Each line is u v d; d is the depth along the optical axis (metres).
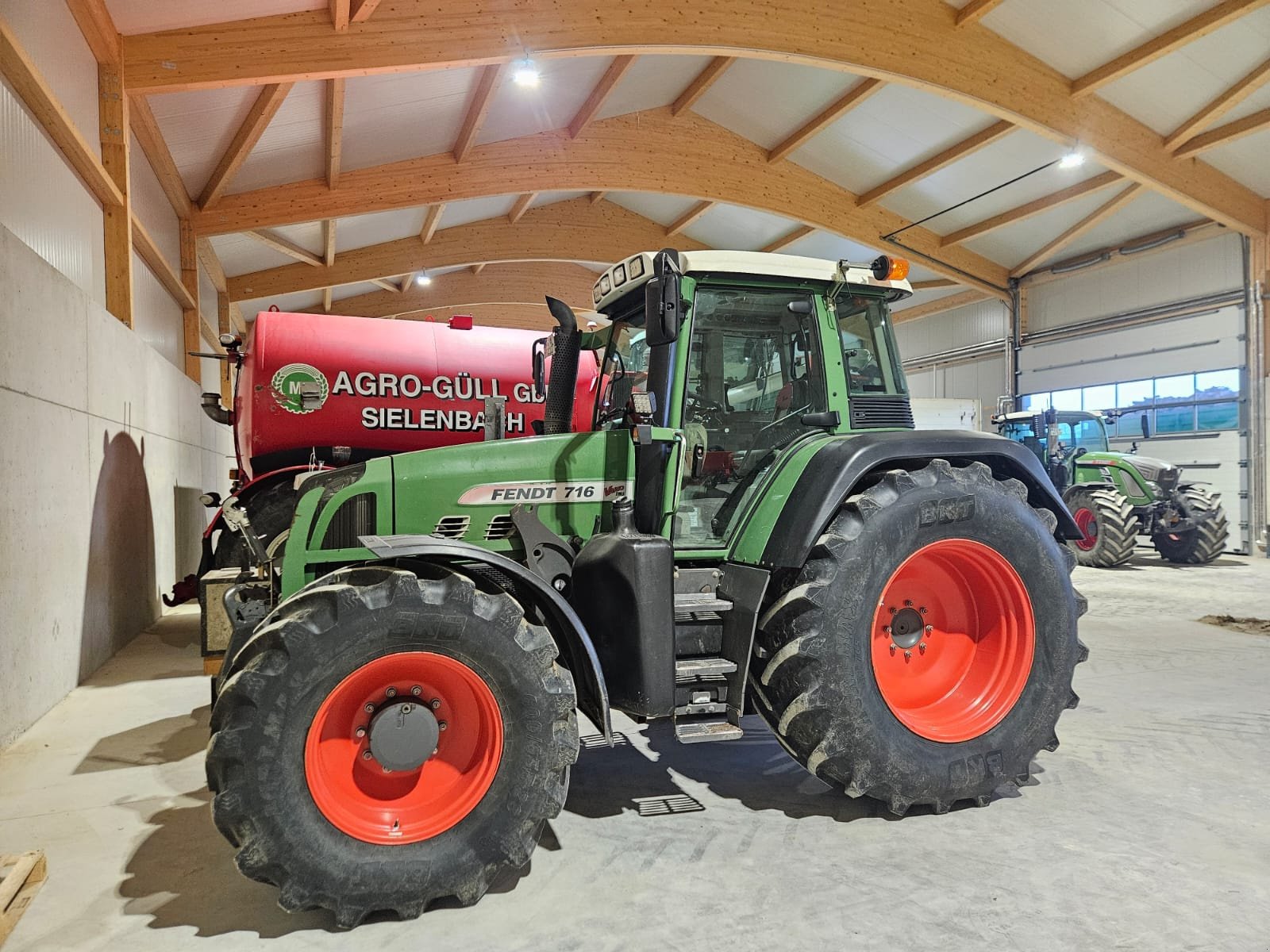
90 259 6.09
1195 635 5.95
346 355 5.72
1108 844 2.56
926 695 3.05
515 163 10.94
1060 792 3.01
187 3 6.19
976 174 11.88
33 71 4.63
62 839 2.73
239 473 6.30
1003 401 12.41
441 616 2.23
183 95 7.20
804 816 2.82
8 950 2.05
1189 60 8.93
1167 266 13.00
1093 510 10.30
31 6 4.94
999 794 3.00
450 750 2.36
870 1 8.66
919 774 2.74
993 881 2.33
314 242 12.82
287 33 6.79
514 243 14.73
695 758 3.46
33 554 4.07
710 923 2.12
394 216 12.53
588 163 11.32
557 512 3.02
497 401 3.68
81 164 5.71
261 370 5.55
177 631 6.54
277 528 5.33
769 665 2.74
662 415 2.94
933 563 3.09
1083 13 8.52
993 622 3.08
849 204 13.11
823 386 3.26
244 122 8.02
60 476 4.52
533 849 2.29
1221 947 1.99
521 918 2.16
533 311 21.77
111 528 5.59
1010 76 9.29
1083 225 12.77
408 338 5.95
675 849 2.56
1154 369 13.20
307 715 2.12
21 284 3.96
